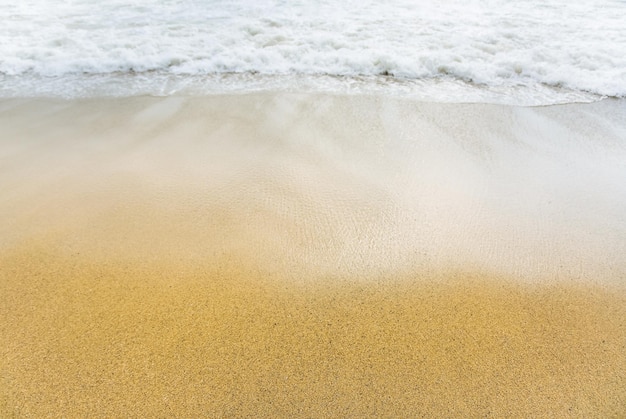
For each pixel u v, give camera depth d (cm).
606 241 303
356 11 816
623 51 620
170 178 368
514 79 575
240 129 452
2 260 281
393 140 430
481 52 626
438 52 627
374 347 227
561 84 559
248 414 195
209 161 393
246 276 271
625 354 226
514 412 198
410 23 747
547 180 370
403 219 319
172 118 476
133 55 630
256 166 385
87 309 247
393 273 274
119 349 224
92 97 530
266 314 246
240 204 335
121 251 290
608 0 884
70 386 206
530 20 761
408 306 252
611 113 488
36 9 845
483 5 860
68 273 272
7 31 716
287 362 218
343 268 277
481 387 208
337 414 196
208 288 262
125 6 875
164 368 215
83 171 378
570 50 626
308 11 819
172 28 736
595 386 210
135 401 200
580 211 332
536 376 214
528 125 462
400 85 561
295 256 286
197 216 323
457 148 417
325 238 301
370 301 255
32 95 534
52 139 433
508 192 352
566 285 268
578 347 229
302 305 251
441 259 285
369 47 646
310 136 438
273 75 593
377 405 200
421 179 366
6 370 213
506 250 293
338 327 238
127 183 361
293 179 366
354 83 567
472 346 229
